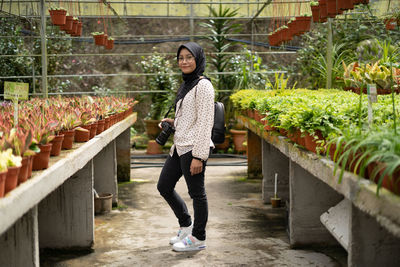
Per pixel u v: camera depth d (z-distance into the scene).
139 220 4.01
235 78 7.76
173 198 3.25
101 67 9.40
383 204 1.58
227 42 9.27
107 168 4.44
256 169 5.82
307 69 7.34
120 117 4.56
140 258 3.06
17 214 1.65
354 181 1.83
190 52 2.98
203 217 3.13
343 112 2.57
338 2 3.79
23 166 1.85
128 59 9.45
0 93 7.68
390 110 2.44
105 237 3.53
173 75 8.09
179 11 7.99
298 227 3.20
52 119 2.76
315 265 2.89
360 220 2.06
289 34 5.34
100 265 2.95
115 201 4.47
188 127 3.00
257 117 4.23
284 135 3.26
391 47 5.11
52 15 5.14
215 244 3.33
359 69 3.83
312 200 3.18
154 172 6.37
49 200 3.18
